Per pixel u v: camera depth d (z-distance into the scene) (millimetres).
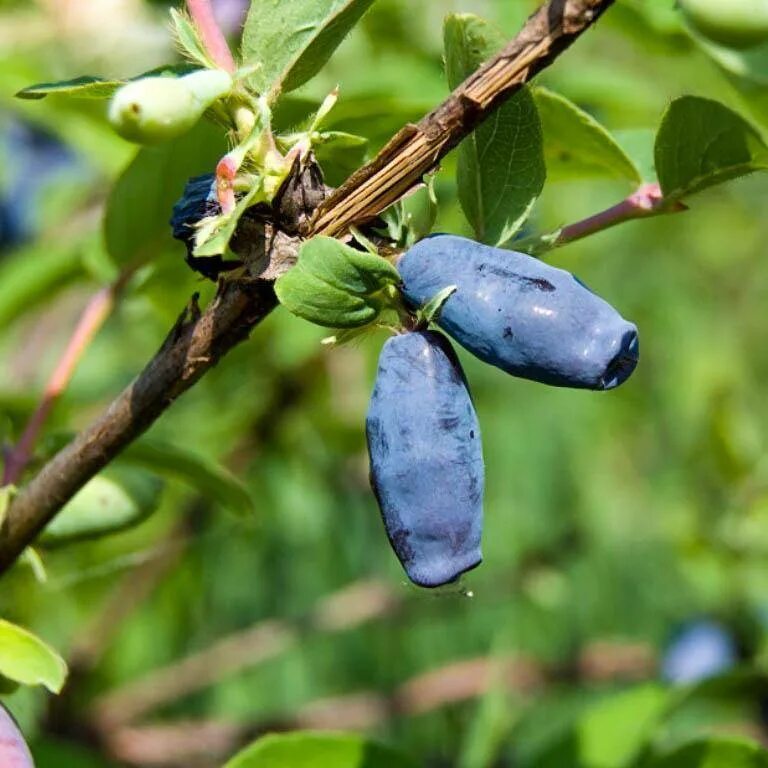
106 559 417
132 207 270
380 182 202
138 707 425
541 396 571
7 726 209
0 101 385
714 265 660
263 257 204
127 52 410
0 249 438
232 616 484
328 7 209
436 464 197
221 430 446
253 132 203
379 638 500
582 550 527
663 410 604
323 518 487
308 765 255
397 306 203
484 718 333
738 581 441
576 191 506
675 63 394
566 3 198
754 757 267
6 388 415
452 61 210
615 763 288
